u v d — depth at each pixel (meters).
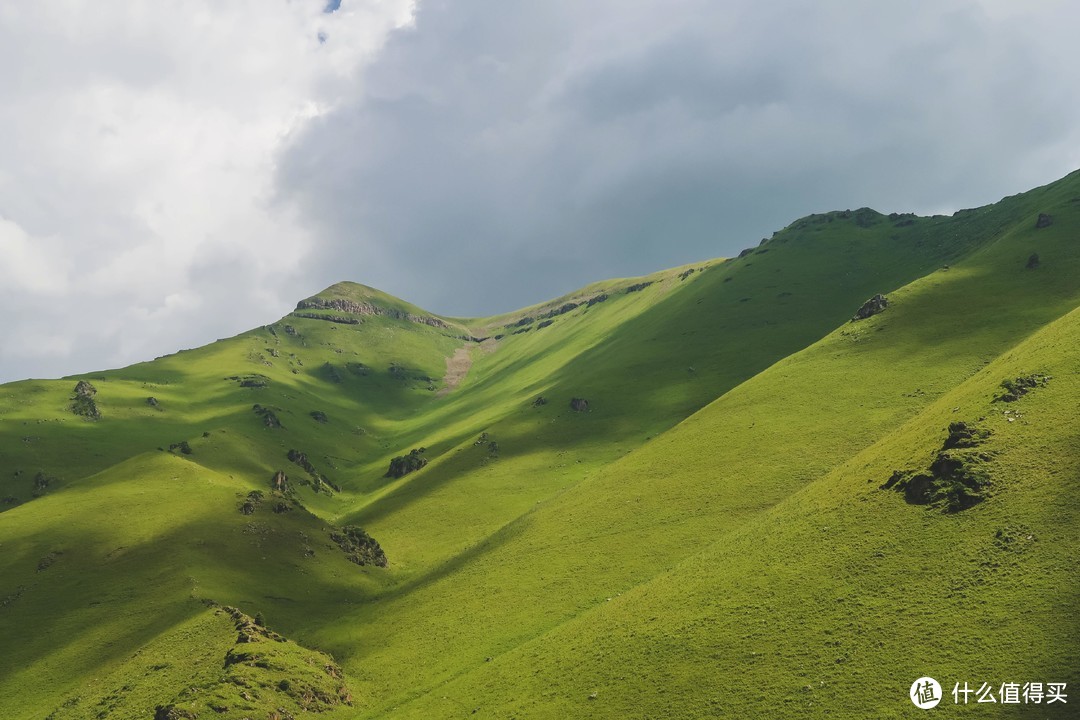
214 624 101.94
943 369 135.62
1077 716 45.84
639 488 132.38
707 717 59.34
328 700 84.19
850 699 55.09
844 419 129.62
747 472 123.19
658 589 87.19
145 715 77.50
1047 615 53.84
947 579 62.50
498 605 106.69
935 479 74.31
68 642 107.62
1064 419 73.19
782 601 70.62
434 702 80.25
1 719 92.12
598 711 65.50
